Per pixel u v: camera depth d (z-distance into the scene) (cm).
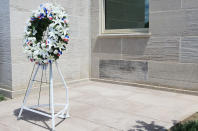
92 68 784
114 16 743
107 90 652
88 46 779
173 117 429
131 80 700
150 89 658
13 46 571
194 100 542
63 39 396
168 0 606
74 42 727
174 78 617
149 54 655
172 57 614
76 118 429
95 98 568
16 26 573
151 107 491
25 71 601
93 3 761
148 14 668
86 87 692
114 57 729
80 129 379
